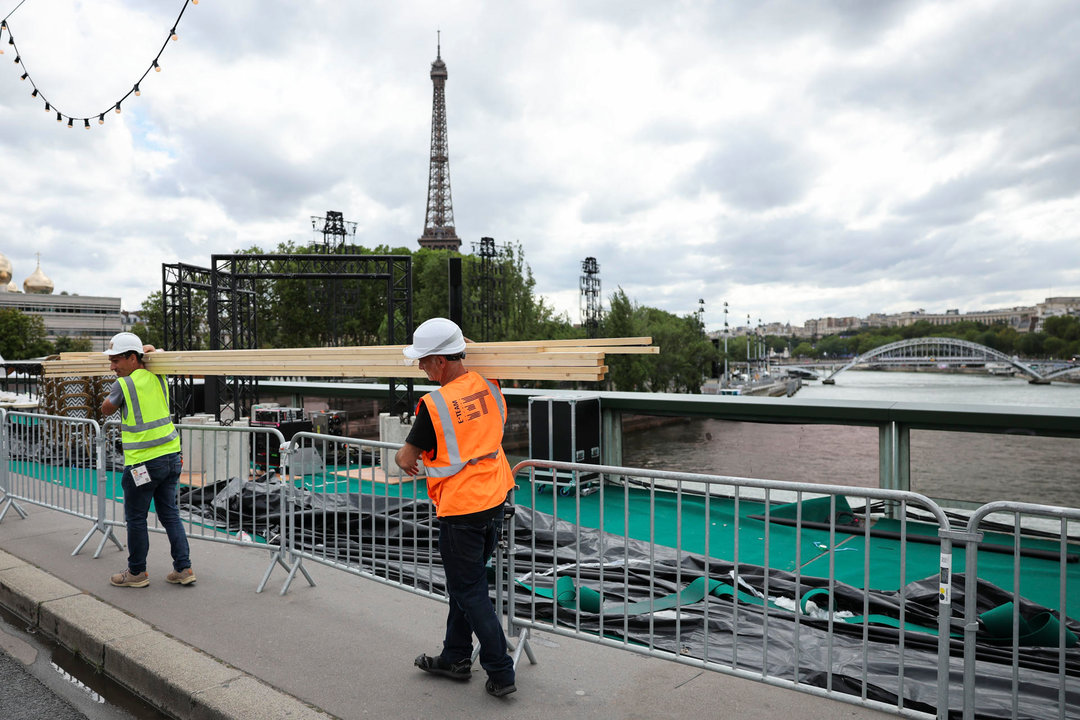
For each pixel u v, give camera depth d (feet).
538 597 16.90
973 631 9.29
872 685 11.52
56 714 12.06
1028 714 10.84
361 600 16.10
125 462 16.69
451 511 10.97
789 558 23.38
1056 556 22.16
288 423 41.27
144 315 187.73
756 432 39.47
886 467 29.53
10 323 246.88
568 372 12.33
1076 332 610.24
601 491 11.96
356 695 11.38
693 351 220.02
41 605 15.84
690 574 18.43
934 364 642.63
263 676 12.12
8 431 24.57
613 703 11.01
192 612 15.30
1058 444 30.66
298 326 173.99
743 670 10.95
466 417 11.14
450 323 11.42
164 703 12.10
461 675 11.87
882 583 21.06
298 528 22.47
